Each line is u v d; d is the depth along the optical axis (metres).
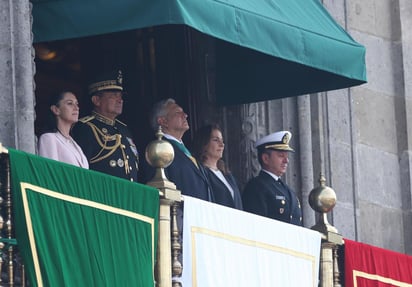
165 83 48.88
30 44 39.53
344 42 45.50
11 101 39.00
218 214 40.59
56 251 36.59
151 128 45.44
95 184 37.75
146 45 48.88
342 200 49.97
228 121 49.16
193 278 39.78
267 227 41.81
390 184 51.66
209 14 40.66
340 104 50.56
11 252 36.16
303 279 42.53
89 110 43.50
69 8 40.47
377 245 50.81
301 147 49.41
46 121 40.75
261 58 48.66
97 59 48.47
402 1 53.06
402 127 52.25
